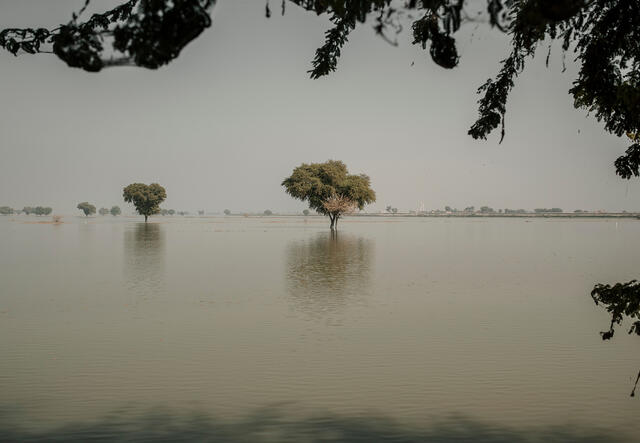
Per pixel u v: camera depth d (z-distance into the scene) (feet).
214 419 27.30
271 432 25.46
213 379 33.76
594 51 16.16
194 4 10.25
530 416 27.53
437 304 61.98
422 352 40.09
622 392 31.32
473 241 206.69
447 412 28.35
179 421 27.02
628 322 51.39
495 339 44.24
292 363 37.22
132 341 43.55
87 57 10.77
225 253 140.87
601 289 18.21
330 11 15.42
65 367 36.19
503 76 18.03
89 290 72.54
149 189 477.36
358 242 196.54
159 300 64.39
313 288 75.31
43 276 89.35
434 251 151.94
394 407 28.89
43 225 419.95
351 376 34.30
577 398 30.37
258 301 63.67
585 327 49.42
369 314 55.42
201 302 62.85
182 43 10.48
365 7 11.78
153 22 10.34
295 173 311.68
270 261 118.01
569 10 9.61
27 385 32.53
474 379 33.76
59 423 26.73
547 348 41.32
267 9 12.25
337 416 27.81
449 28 11.47
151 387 32.17
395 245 179.32
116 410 28.50
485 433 25.58
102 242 191.01
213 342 43.11
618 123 17.87
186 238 220.64
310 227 386.32
